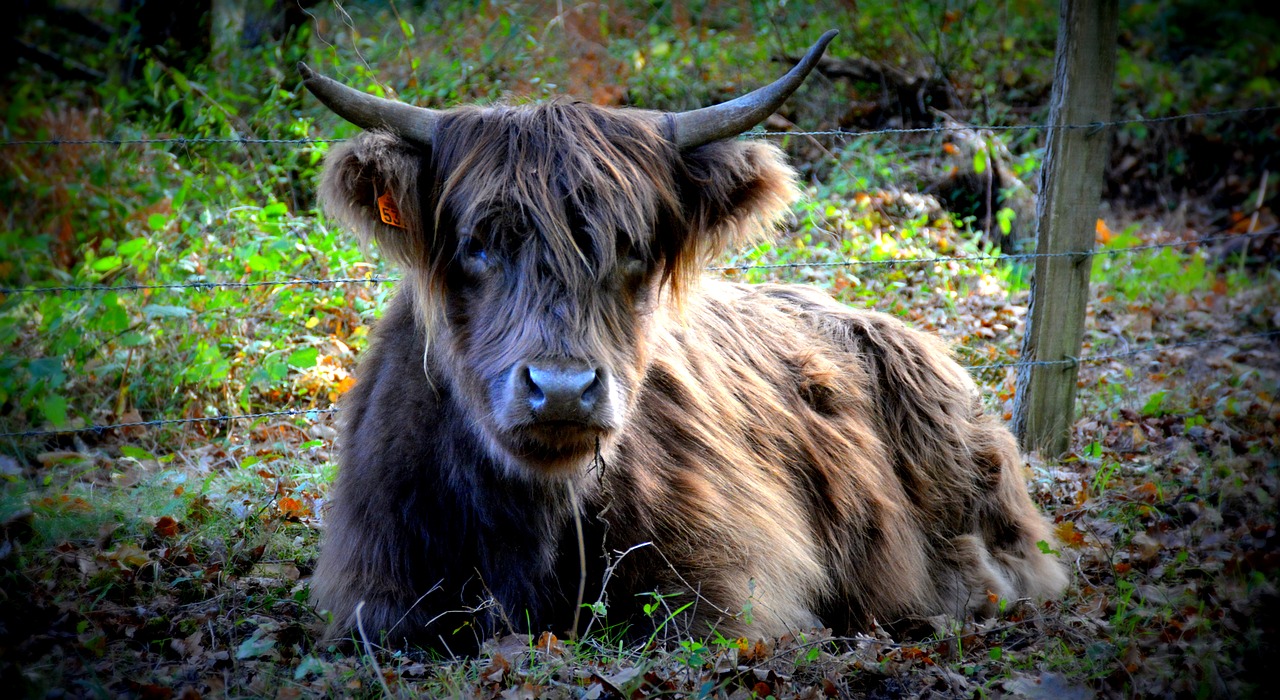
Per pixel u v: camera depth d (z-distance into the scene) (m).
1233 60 21.55
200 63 14.96
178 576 7.04
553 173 5.66
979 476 8.18
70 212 12.41
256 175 12.81
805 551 6.96
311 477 8.55
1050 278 9.70
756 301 8.23
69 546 7.27
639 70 16.42
